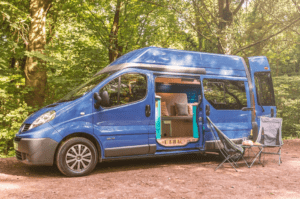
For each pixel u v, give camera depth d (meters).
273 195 4.30
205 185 4.84
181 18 14.18
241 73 7.91
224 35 13.34
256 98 8.72
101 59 12.30
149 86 6.36
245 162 6.86
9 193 4.29
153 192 4.41
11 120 9.89
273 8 13.92
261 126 7.35
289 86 17.78
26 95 10.54
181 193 4.37
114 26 13.98
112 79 5.99
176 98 8.48
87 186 4.74
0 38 10.21
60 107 5.51
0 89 9.67
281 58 16.53
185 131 8.16
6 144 10.16
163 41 16.58
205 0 15.06
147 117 6.24
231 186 4.78
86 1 13.34
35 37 10.80
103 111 5.76
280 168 6.37
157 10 14.50
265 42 14.12
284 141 11.73
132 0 13.74
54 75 10.88
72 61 11.96
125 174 5.70
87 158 5.62
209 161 7.38
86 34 12.63
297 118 17.67
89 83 6.23
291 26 13.13
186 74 6.87
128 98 6.08
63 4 13.54
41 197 4.11
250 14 16.19
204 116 7.00
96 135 5.65
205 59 7.32
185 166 6.63
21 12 10.52
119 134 5.87
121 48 13.95
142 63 6.42
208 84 7.20
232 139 7.38
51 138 5.28
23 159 5.46
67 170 5.39
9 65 11.95
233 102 7.55
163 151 6.48
